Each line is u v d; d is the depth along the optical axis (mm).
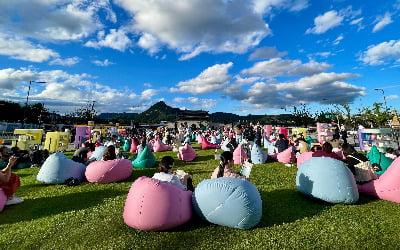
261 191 5629
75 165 7004
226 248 3146
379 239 3291
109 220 4109
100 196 5633
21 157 9625
